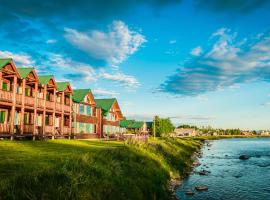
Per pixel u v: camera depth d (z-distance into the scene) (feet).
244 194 71.82
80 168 43.75
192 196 67.87
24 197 30.32
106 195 40.19
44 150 71.56
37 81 116.37
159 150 101.96
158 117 310.04
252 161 143.23
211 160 147.43
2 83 107.96
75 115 153.48
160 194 59.26
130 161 64.80
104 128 196.03
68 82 142.41
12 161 49.90
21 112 107.34
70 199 33.76
